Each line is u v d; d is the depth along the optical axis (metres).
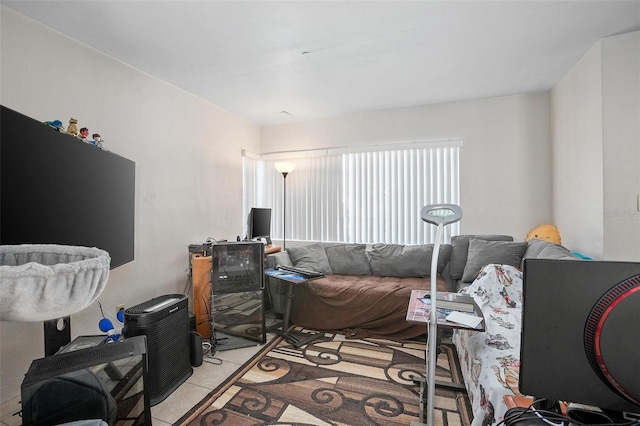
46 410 1.25
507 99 3.45
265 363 2.37
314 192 4.31
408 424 1.68
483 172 3.54
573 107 2.73
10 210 0.99
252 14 1.97
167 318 1.97
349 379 2.13
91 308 2.30
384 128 3.92
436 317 1.47
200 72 2.81
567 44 2.36
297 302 3.16
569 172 2.83
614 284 0.59
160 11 1.92
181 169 3.17
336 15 1.99
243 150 4.18
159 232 2.91
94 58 2.35
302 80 3.02
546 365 0.64
